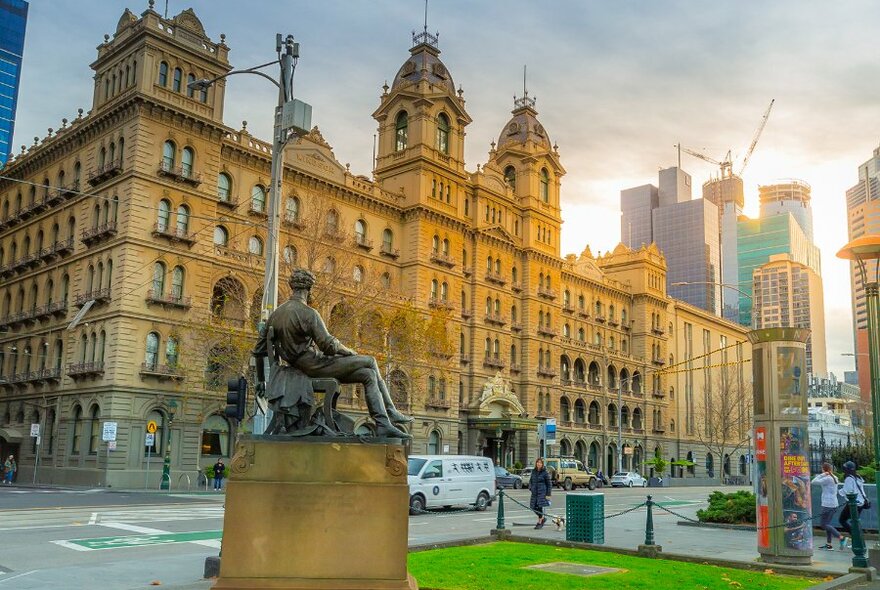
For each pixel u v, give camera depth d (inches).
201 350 1840.6
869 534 892.6
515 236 3034.0
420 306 2471.7
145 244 1856.5
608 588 502.6
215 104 2021.4
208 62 2023.9
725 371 4020.7
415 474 1237.7
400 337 1996.8
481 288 2827.3
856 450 2709.2
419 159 2549.2
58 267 2086.6
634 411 3762.3
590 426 3380.9
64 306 2006.6
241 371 1691.7
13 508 1056.2
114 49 1975.9
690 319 4303.6
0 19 6338.6
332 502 351.9
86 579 533.6
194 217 1927.9
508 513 1264.8
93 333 1905.8
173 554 674.2
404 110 2655.0
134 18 1977.1
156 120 1902.1
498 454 2785.4
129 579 536.7
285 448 356.8
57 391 1983.3
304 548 347.6
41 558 637.9
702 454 4210.1
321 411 381.4
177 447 1872.5
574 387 3312.0
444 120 2706.7
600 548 709.9
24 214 2235.5
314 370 386.6
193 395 1883.6
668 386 4005.9
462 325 2751.0
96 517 964.0
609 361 3575.3
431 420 2524.6
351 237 2249.0
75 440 1918.1
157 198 1889.8
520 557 637.3
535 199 3110.2
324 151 2341.3
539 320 3102.9
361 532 351.9
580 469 2365.9
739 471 4559.5
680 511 1378.0
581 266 3563.0
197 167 1973.4
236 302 2038.6
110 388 1788.9
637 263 3929.6
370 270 2426.2
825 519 821.2
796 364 669.3
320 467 355.9
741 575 580.7
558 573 557.0
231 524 346.0
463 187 2753.4
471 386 2758.4
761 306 6633.9
